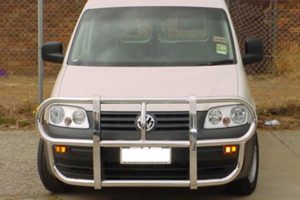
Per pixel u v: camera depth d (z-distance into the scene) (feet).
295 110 33.35
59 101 17.81
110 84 18.89
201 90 18.37
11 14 51.03
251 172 19.36
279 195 20.26
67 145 17.79
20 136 28.40
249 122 17.99
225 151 17.62
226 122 17.76
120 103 17.40
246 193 20.15
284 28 49.37
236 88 18.74
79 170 17.95
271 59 47.91
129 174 17.63
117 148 17.44
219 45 21.57
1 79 49.16
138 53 21.25
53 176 19.26
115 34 22.08
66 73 20.06
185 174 17.56
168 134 17.46
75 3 50.57
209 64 20.70
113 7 23.11
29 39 51.24
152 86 18.62
